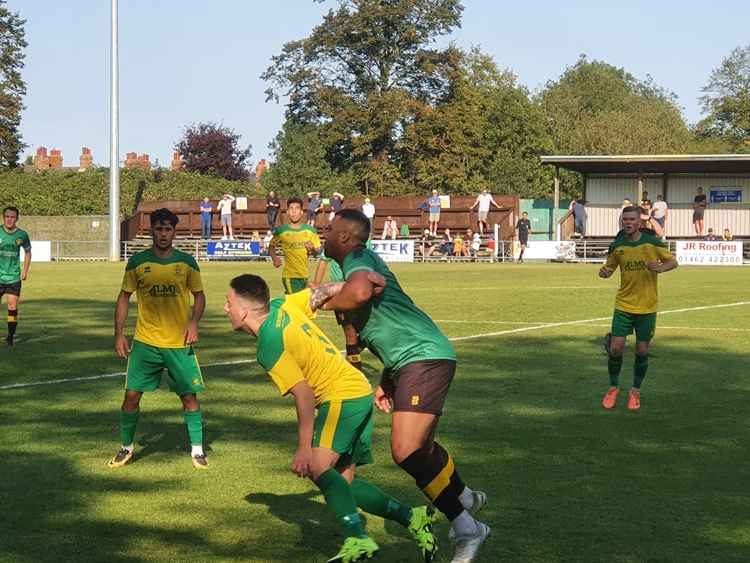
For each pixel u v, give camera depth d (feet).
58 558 17.34
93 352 43.93
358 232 17.47
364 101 202.28
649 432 27.30
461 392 33.37
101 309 64.85
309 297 17.37
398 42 201.26
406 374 17.33
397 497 21.17
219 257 144.87
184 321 24.14
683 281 89.45
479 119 206.69
